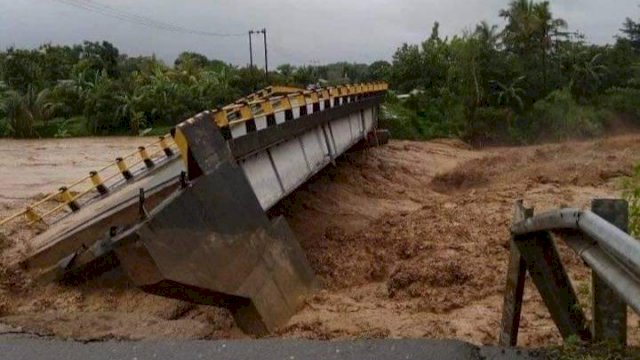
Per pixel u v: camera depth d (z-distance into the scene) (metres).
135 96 59.44
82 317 9.09
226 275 9.46
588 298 7.30
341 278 13.01
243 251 10.12
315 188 22.25
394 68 66.81
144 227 8.24
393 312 10.77
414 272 12.44
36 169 31.62
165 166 12.15
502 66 57.94
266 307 10.07
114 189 12.47
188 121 9.81
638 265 3.37
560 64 63.09
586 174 25.98
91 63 73.56
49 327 8.29
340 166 26.97
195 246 9.01
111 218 10.16
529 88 58.59
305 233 17.41
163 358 5.59
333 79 78.88
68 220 11.70
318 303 11.27
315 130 19.44
